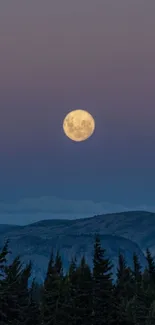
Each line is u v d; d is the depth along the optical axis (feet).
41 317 565.53
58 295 565.94
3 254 552.00
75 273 603.67
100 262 634.43
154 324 627.87
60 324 558.97
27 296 597.52
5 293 550.36
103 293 623.77
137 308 643.86
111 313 623.77
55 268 617.21
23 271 615.57
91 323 597.52
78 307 582.76
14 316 564.30
